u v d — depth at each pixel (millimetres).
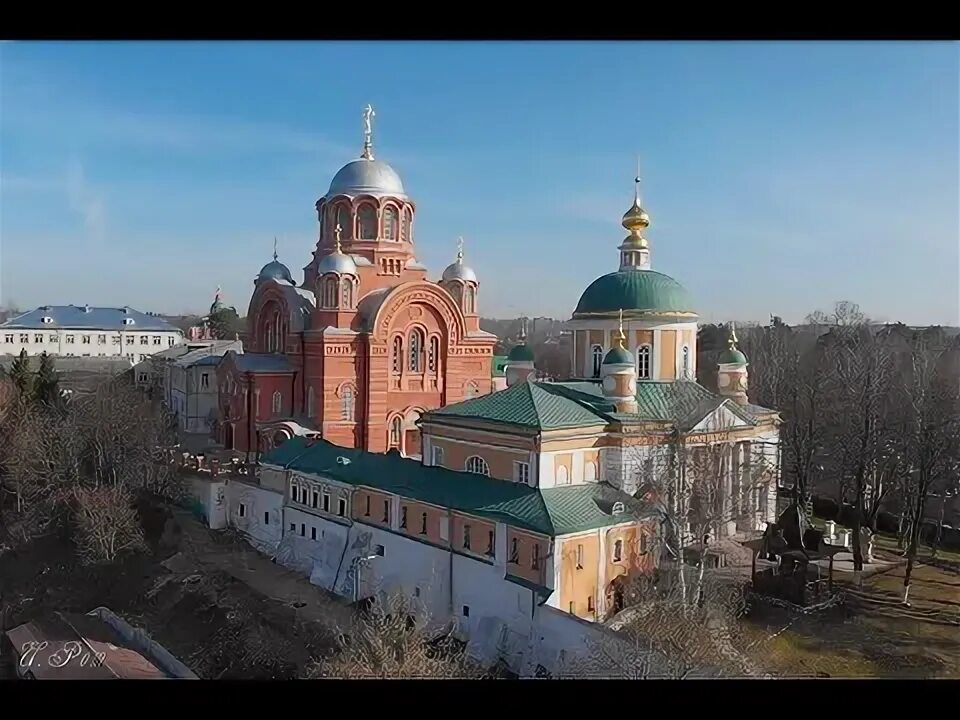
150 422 66125
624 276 53906
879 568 46812
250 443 64812
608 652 30031
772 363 85875
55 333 117562
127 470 61156
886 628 37125
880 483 54438
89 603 46781
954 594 42125
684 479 39812
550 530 35719
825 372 76000
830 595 41125
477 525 39250
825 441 66312
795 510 42750
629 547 39188
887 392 62125
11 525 57250
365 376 63312
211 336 142500
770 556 43531
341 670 27172
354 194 67938
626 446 43062
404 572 42875
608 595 38062
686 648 28406
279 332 68250
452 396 67062
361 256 68000
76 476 59219
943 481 52688
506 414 43312
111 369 109688
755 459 48438
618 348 45438
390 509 44344
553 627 34406
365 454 50344
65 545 54281
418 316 65375
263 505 54594
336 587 45781
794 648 34500
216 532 56344
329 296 63250
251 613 42281
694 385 50000
